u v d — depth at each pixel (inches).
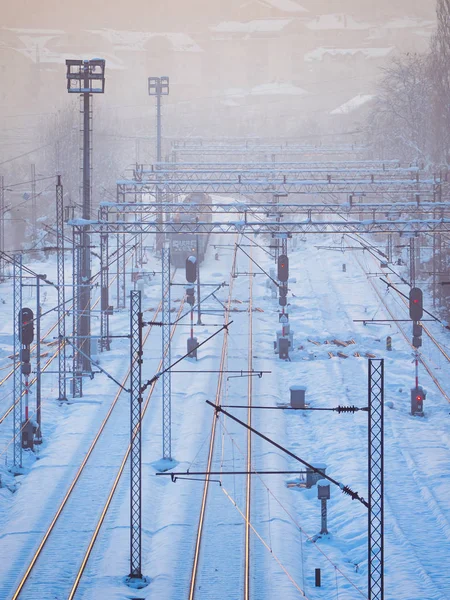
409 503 3171.8
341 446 3799.2
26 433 3779.5
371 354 5531.5
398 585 2508.6
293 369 5216.5
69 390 4749.0
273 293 7194.9
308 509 3193.9
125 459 3629.4
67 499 3203.7
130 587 2516.0
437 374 5083.7
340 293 7234.3
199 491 3314.5
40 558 2691.9
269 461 3622.0
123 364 5251.0
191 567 2630.4
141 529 2829.7
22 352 3759.8
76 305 4832.7
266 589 2480.3
